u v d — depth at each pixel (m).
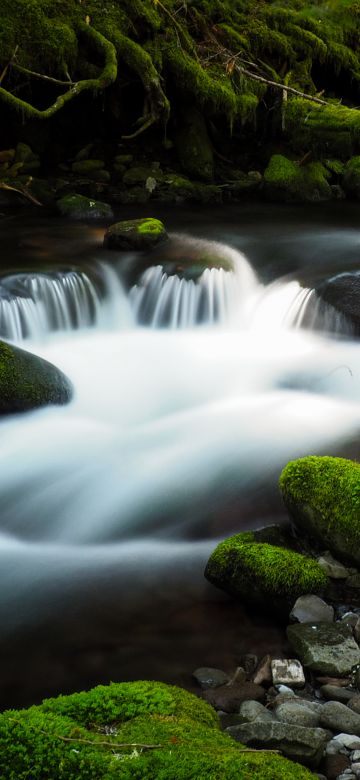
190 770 2.52
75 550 4.88
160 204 11.46
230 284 8.66
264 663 3.86
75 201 10.48
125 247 9.12
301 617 4.09
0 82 10.42
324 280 8.34
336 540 4.48
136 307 8.56
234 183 12.30
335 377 7.22
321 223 10.83
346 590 4.38
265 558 4.34
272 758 2.70
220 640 4.10
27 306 7.94
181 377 7.39
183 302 8.53
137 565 4.71
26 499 5.39
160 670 3.87
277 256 9.34
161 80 11.41
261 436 6.15
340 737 3.31
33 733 2.62
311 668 3.80
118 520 5.18
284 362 7.63
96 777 2.48
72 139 12.23
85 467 5.75
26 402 6.29
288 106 12.32
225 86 11.92
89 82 10.30
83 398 6.88
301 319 8.12
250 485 5.46
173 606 4.35
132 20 11.31
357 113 11.95
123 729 2.84
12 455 5.88
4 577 4.58
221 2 13.16
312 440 6.04
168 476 5.60
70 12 10.61
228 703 3.62
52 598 4.40
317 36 13.86
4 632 4.12
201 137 12.36
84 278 8.43
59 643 4.05
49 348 7.85
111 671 3.85
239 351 7.95
